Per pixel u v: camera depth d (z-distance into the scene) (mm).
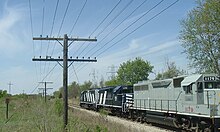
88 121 29781
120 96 41781
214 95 22047
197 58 38719
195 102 23812
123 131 22969
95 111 54531
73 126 21234
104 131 20703
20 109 36000
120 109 41938
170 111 28000
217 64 37750
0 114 35625
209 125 22453
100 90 52906
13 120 29172
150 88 32531
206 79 23156
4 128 23391
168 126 30391
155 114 31406
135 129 24391
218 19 35594
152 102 31875
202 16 36500
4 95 72000
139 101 35281
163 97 29500
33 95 59594
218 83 23000
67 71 24266
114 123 27984
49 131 18250
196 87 23547
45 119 18719
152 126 31016
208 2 35531
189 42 38969
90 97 60312
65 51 24375
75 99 111500
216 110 21703
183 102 25734
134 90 37156
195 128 23984
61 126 20938
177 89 26844
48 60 30156
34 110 24375
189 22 38562
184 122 25938
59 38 24922
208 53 37781
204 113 22562
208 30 36406
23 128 22188
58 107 35906
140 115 35188
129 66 85500
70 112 44719
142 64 85688
